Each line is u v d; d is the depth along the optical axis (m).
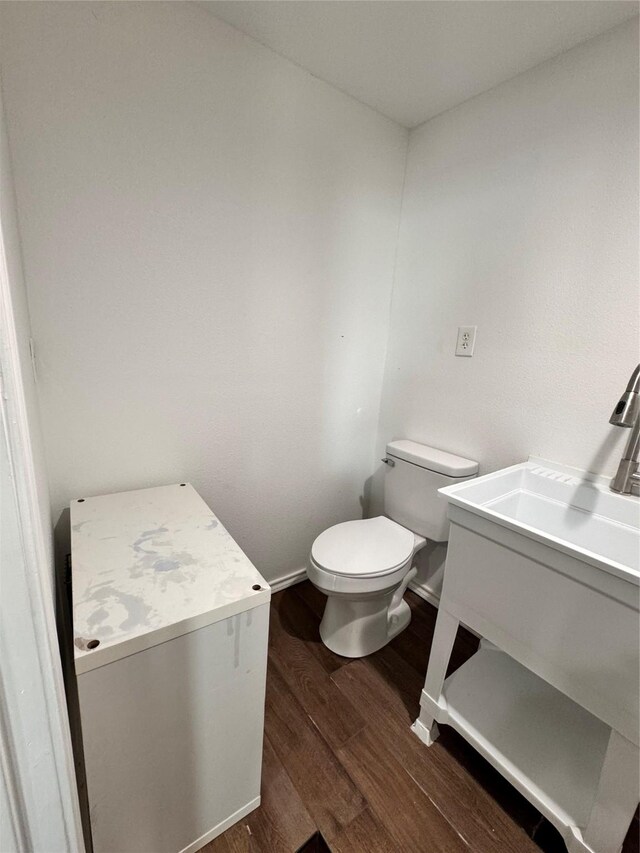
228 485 1.55
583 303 1.21
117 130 1.06
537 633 0.89
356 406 1.90
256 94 1.27
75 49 0.97
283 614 1.70
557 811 0.90
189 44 1.12
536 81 1.26
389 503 1.77
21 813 0.41
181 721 0.78
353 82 1.41
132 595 0.78
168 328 1.27
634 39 1.05
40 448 0.88
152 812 0.80
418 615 1.75
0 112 0.63
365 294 1.76
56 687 0.42
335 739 1.17
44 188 0.99
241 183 1.31
